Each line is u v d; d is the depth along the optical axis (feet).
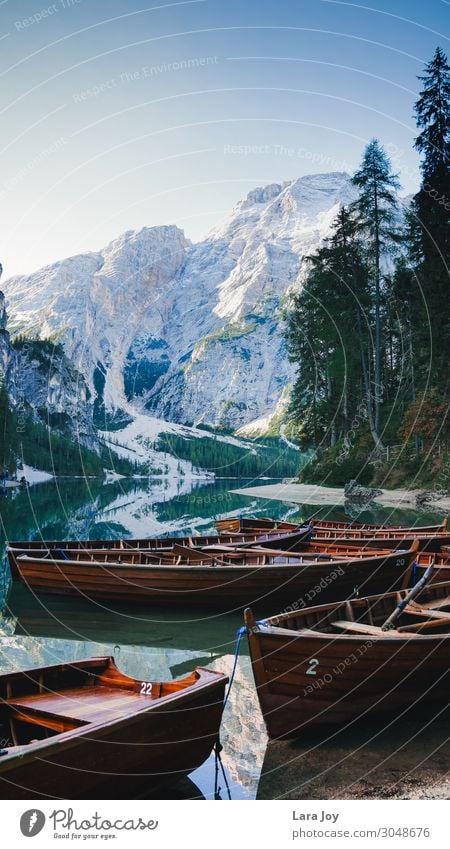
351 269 172.04
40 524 110.11
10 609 47.55
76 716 20.04
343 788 20.53
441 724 25.45
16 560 50.60
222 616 45.88
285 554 50.19
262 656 24.07
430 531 65.36
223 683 21.65
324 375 196.85
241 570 45.70
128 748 18.70
